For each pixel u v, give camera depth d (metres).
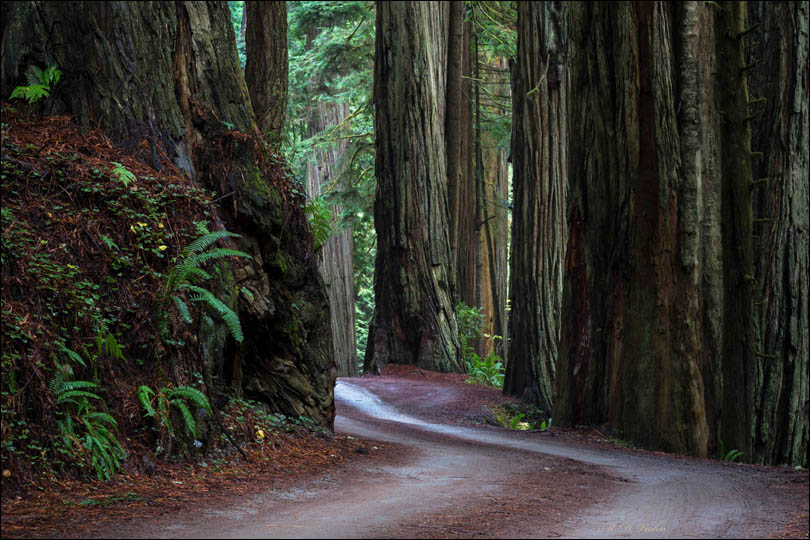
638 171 15.07
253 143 11.02
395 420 18.88
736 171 14.68
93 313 7.73
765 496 8.02
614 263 15.66
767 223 17.45
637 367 14.72
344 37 35.78
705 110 14.77
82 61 9.60
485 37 37.06
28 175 8.15
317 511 6.07
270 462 8.76
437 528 5.44
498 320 43.47
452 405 22.42
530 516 6.20
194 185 9.85
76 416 7.09
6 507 5.62
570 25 17.17
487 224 42.66
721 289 14.55
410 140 29.64
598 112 16.20
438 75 30.92
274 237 11.06
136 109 9.70
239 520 5.57
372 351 29.98
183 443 7.94
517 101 26.94
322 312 11.97
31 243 7.64
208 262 9.30
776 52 17.53
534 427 22.34
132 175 8.64
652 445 14.25
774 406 17.02
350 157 36.41
